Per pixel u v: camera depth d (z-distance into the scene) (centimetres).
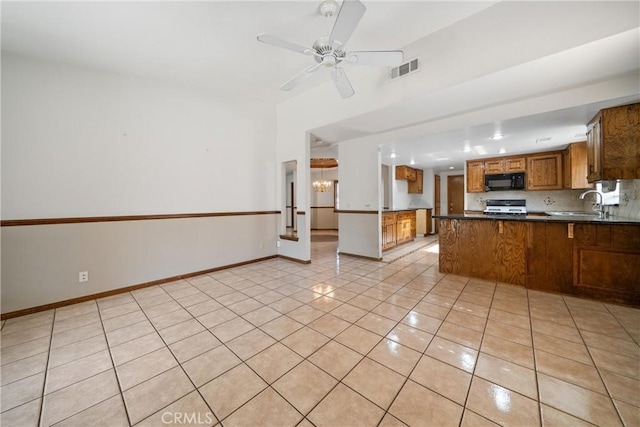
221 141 400
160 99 338
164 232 341
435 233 807
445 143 445
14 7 202
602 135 270
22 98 250
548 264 291
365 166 468
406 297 283
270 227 476
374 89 310
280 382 154
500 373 158
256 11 218
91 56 271
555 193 518
